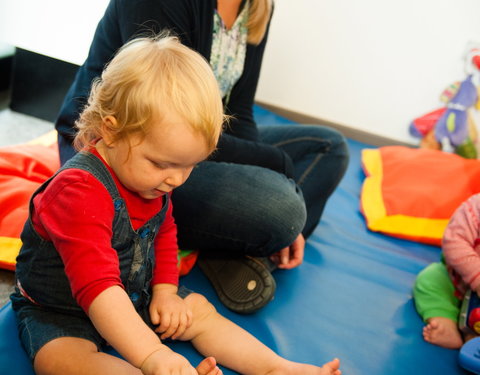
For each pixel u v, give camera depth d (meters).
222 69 1.13
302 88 2.12
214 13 1.04
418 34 1.91
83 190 0.71
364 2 1.92
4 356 0.79
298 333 1.02
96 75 1.02
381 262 1.35
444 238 1.16
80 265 0.68
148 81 0.69
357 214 1.58
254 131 1.26
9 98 1.83
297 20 2.01
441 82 1.95
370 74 2.02
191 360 0.88
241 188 1.00
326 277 1.23
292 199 1.03
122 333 0.66
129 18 0.95
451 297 1.16
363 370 0.97
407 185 1.62
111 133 0.71
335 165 1.28
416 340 1.08
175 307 0.85
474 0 1.81
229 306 1.02
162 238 0.89
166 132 0.68
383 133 2.11
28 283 0.78
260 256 1.09
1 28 1.61
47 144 1.42
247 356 0.86
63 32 1.59
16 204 1.09
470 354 1.00
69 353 0.72
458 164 1.69
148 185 0.72
